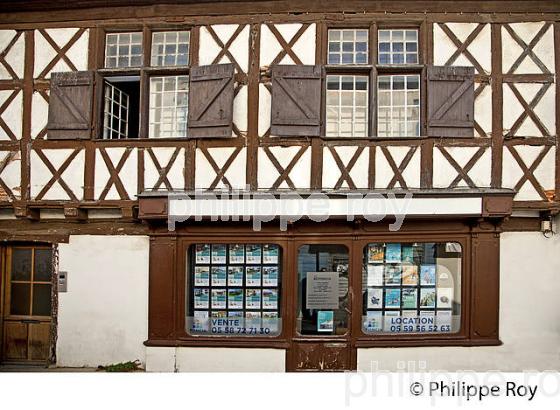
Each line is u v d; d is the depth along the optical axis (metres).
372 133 6.00
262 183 6.01
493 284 6.03
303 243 6.04
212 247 6.30
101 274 6.31
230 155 6.05
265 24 6.11
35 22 6.36
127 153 6.16
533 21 6.06
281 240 6.04
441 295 6.22
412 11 6.07
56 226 6.41
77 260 6.35
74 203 6.12
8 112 6.34
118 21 6.29
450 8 6.05
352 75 6.20
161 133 6.35
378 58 6.20
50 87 6.27
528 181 5.97
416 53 6.18
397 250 6.24
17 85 6.34
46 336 6.52
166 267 6.12
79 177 6.19
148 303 6.18
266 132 6.04
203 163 6.07
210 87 6.02
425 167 5.93
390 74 6.18
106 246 6.32
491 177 5.96
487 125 6.00
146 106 6.25
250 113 6.06
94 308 6.30
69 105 6.20
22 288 6.60
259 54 6.09
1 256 6.58
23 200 6.22
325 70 6.06
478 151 5.96
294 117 5.95
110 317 6.27
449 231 6.02
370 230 6.02
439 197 5.80
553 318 6.08
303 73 5.97
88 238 6.35
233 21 6.14
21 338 6.56
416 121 6.16
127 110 6.98
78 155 6.21
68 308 6.33
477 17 6.06
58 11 6.34
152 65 6.35
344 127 6.19
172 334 6.09
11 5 6.31
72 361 6.29
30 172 6.26
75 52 6.32
